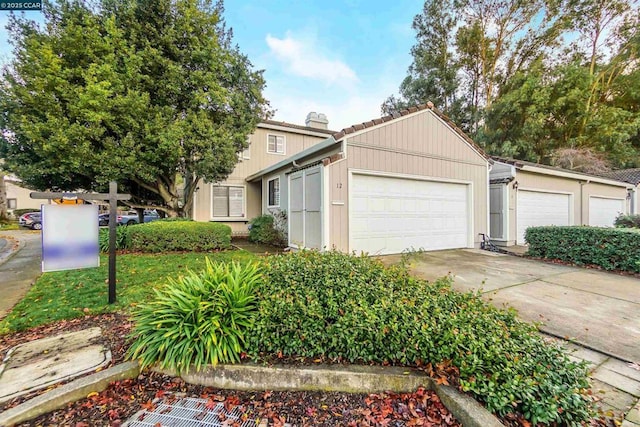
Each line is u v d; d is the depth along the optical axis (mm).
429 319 2135
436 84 17750
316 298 2334
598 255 5895
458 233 8484
